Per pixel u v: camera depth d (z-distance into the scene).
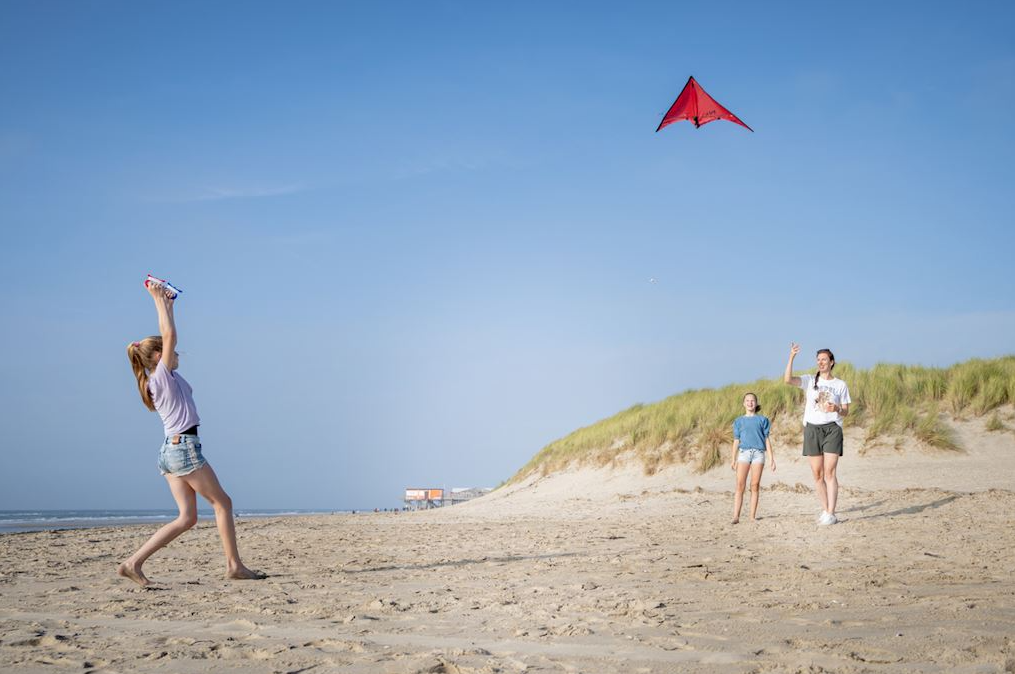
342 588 6.05
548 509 17.77
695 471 17.89
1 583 6.63
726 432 18.42
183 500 6.37
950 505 11.98
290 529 15.14
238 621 4.57
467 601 5.25
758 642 3.70
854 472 15.14
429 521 17.58
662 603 4.89
